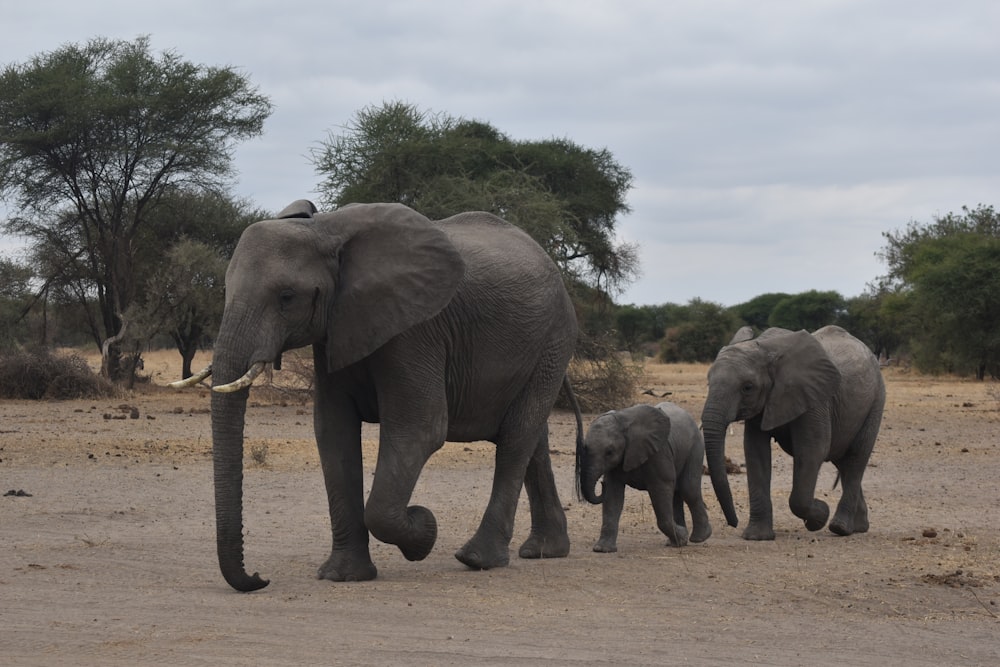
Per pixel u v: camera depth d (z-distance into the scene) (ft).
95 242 174.19
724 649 27.48
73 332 195.31
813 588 35.53
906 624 30.63
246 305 32.30
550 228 132.87
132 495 58.49
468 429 38.58
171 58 168.55
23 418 107.24
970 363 240.32
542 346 39.42
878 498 62.13
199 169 168.45
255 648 26.76
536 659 26.07
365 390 36.32
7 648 26.61
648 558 41.86
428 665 25.38
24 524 48.52
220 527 32.37
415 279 34.22
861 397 50.80
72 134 157.79
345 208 35.24
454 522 51.29
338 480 36.35
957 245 269.85
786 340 48.62
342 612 31.07
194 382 32.04
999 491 65.26
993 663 26.63
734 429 110.11
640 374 140.56
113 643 27.09
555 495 42.42
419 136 144.87
